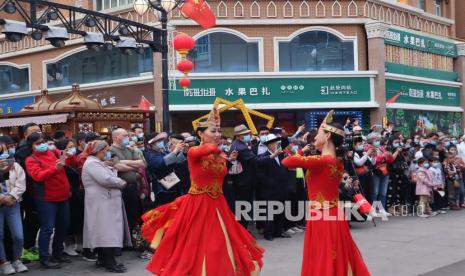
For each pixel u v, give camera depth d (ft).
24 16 42.91
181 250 20.13
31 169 26.81
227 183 34.19
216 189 20.95
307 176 19.60
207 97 69.26
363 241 33.63
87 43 46.26
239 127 34.88
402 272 25.75
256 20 71.05
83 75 77.56
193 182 20.92
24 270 26.96
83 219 29.32
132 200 30.04
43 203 27.30
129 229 30.22
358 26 74.13
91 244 26.66
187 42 44.73
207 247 20.01
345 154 20.33
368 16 74.84
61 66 79.71
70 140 29.86
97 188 26.78
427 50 85.15
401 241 33.50
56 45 44.42
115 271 26.76
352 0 73.67
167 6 47.60
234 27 70.90
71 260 29.55
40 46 81.30
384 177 43.55
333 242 18.62
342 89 72.23
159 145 30.48
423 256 29.22
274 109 70.85
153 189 30.73
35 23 42.96
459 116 91.20
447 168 48.98
